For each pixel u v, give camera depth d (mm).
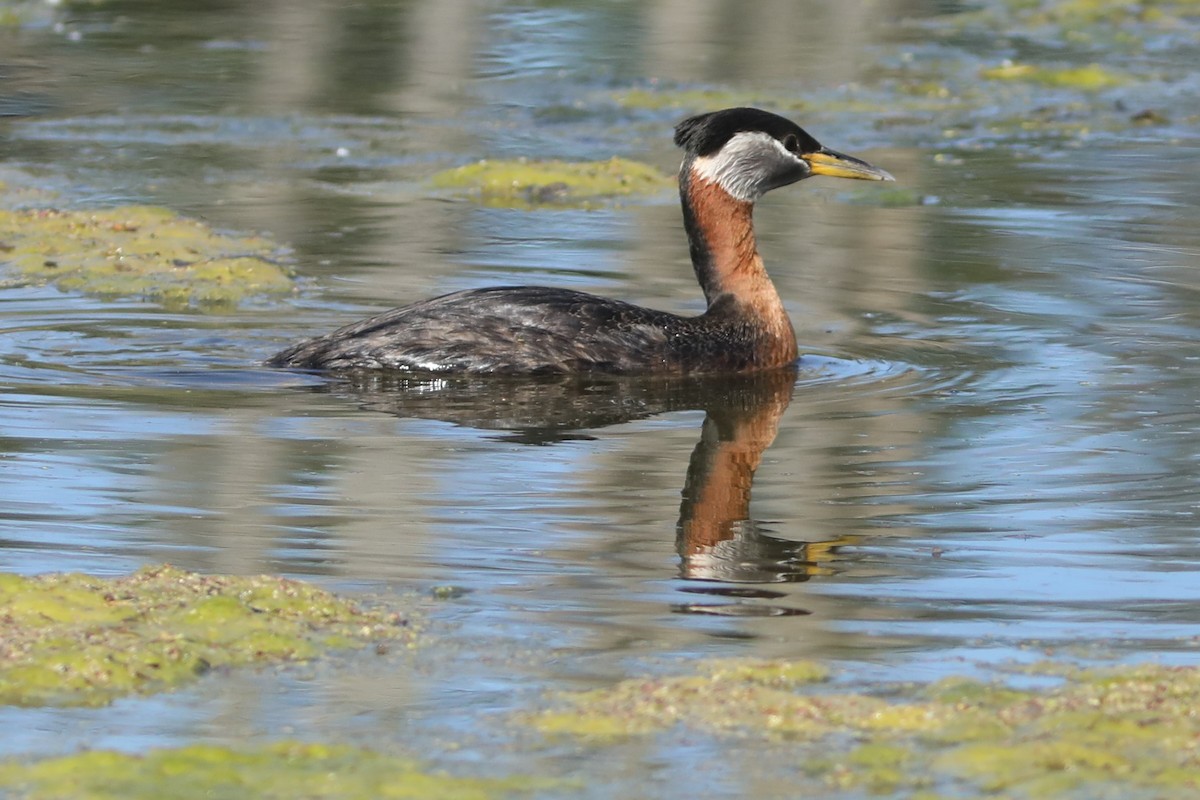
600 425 13914
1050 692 8758
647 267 19203
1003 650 9445
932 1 39188
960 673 9078
